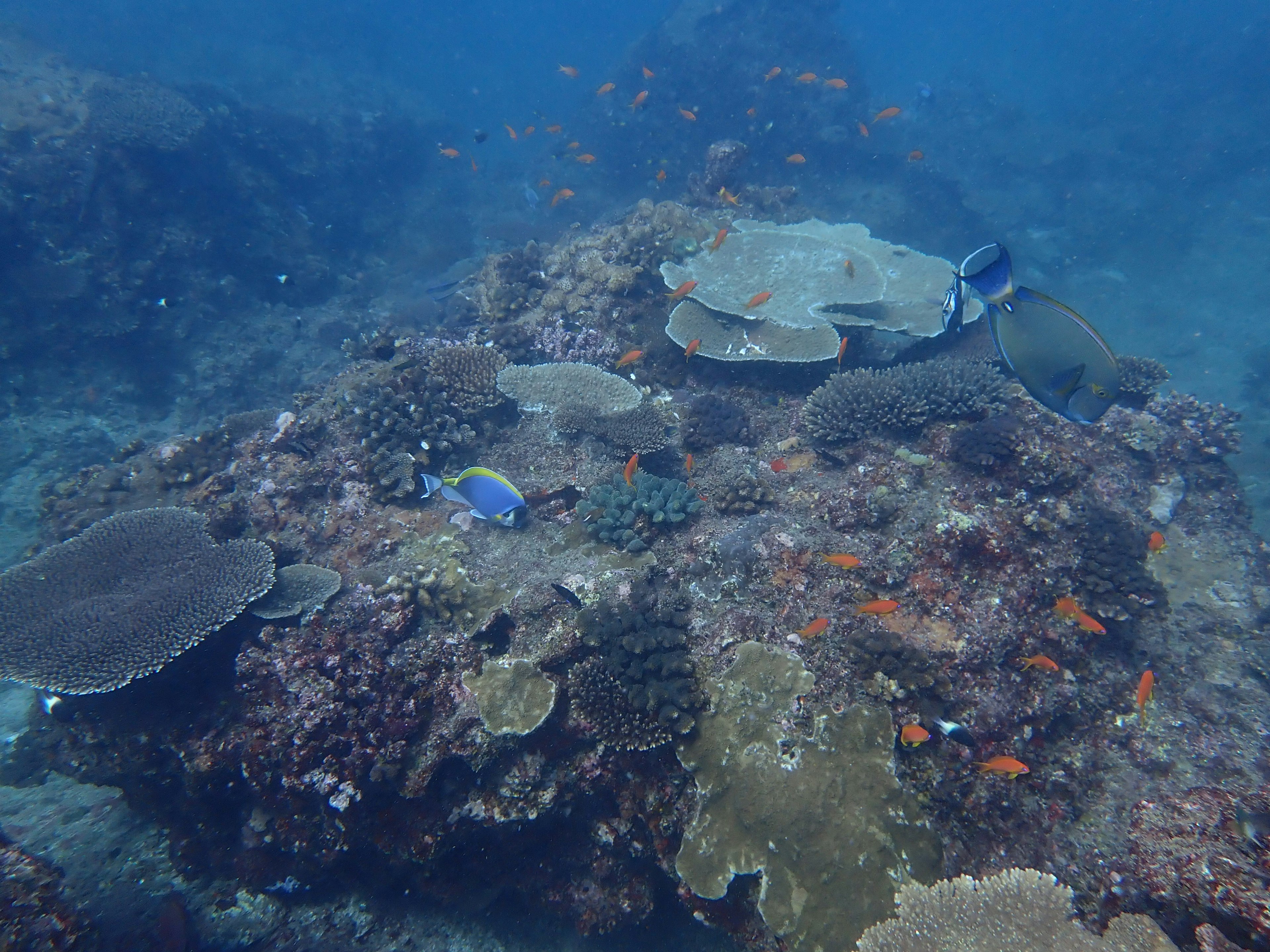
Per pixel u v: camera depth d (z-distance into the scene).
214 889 1.66
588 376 2.23
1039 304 1.22
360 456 1.97
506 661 1.52
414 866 1.50
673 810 1.47
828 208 6.54
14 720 2.16
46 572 1.62
